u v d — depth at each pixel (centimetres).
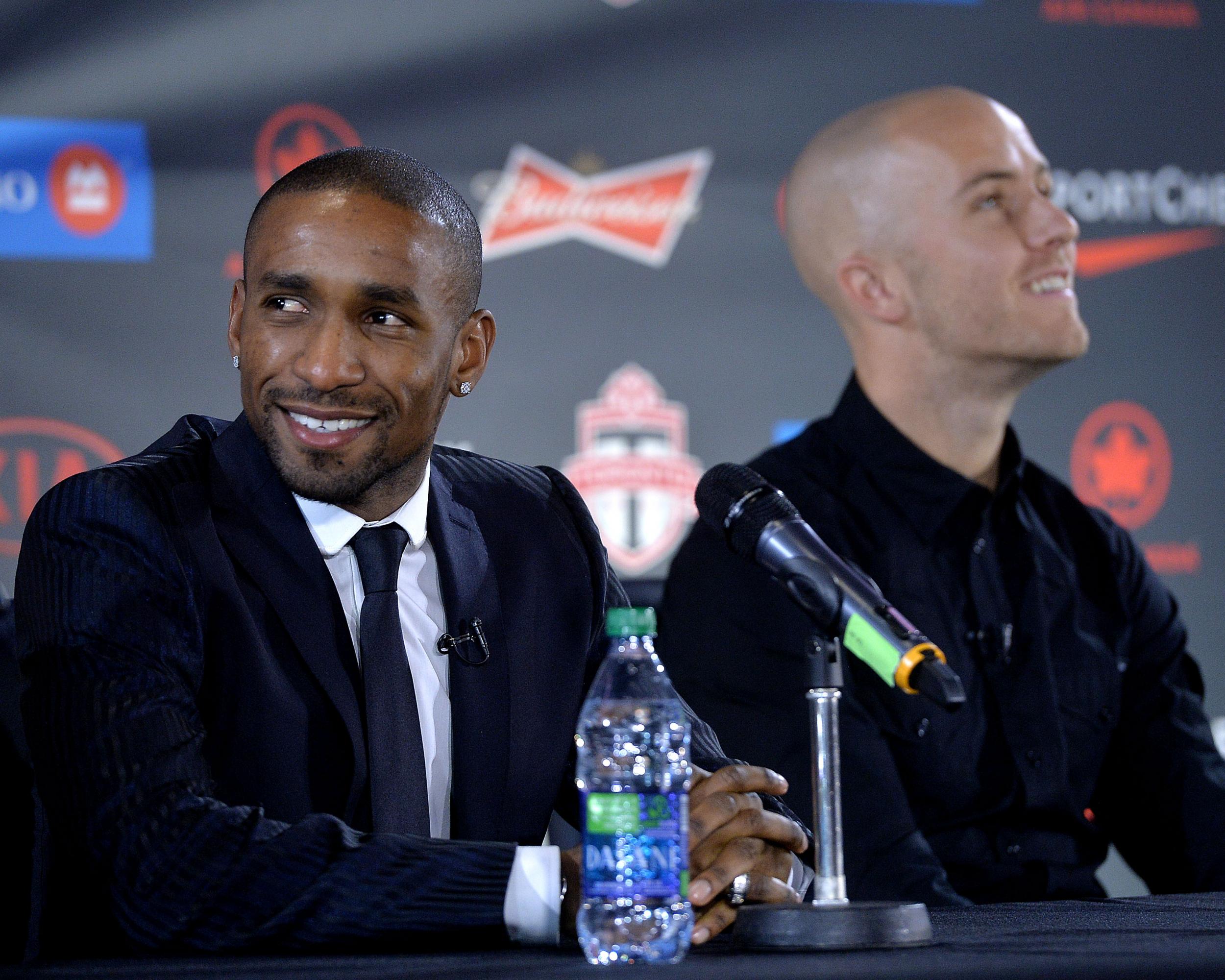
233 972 426
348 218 602
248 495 644
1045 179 1030
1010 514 988
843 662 910
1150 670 1016
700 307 1473
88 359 1373
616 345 1459
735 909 543
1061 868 939
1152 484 1537
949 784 924
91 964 459
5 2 1375
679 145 1483
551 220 1458
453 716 650
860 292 1020
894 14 1523
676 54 1487
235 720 611
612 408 1455
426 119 1446
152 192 1391
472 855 501
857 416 1008
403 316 612
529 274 1452
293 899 495
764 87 1497
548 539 713
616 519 1449
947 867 922
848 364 1494
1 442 1355
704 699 941
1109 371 1538
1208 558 1538
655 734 551
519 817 655
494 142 1454
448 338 632
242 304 665
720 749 685
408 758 614
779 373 1482
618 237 1468
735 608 942
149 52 1398
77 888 609
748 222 1487
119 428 1374
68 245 1377
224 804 547
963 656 952
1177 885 980
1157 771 991
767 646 927
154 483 633
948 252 991
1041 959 411
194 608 610
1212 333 1552
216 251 1398
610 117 1473
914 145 1003
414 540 666
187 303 1390
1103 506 1530
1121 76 1557
